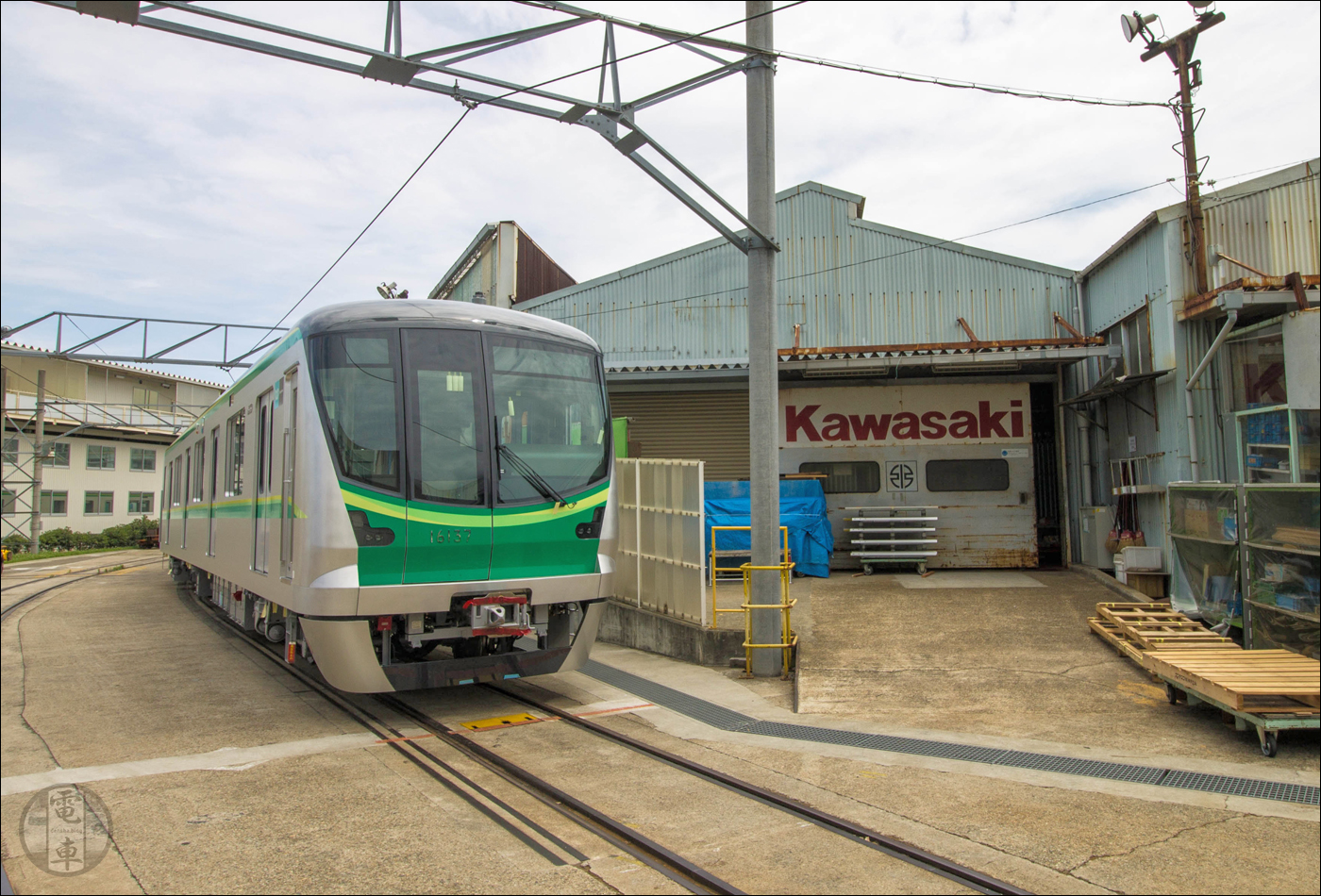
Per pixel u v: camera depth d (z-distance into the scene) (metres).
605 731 6.45
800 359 12.01
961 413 13.30
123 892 3.73
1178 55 10.20
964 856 4.05
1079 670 7.56
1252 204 9.99
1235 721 5.94
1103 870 3.87
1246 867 3.86
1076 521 13.06
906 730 6.29
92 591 17.05
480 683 8.39
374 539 6.32
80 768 5.57
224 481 10.28
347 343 6.62
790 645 8.32
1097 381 11.77
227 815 4.70
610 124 7.38
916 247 14.69
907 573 12.73
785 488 12.84
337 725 6.78
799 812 4.68
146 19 5.62
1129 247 11.35
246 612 9.12
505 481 6.93
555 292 16.41
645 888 3.77
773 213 8.43
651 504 10.45
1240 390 9.24
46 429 33.72
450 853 4.17
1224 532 7.79
